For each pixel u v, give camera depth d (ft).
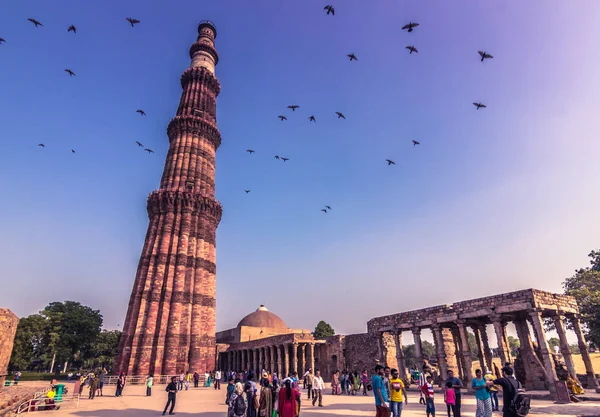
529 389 97.40
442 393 97.96
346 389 107.34
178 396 110.22
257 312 286.25
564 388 74.90
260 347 207.51
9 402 75.05
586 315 142.31
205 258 205.16
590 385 92.07
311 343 177.27
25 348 216.13
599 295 143.54
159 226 199.21
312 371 172.45
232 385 55.83
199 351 181.47
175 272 189.88
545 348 82.53
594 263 176.65
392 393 49.03
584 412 61.31
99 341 302.45
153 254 191.83
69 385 155.63
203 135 236.84
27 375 249.75
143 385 154.71
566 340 89.56
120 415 69.15
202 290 195.52
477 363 226.38
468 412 64.95
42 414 71.15
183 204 205.98
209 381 159.63
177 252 194.59
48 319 222.48
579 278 161.48
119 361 169.78
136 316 177.06
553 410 63.82
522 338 102.47
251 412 48.49
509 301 91.91
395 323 126.31
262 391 48.65
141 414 70.33
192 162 224.33
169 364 169.17
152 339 172.35
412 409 69.36
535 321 85.46
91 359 316.19
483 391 46.88
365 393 101.45
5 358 76.79
